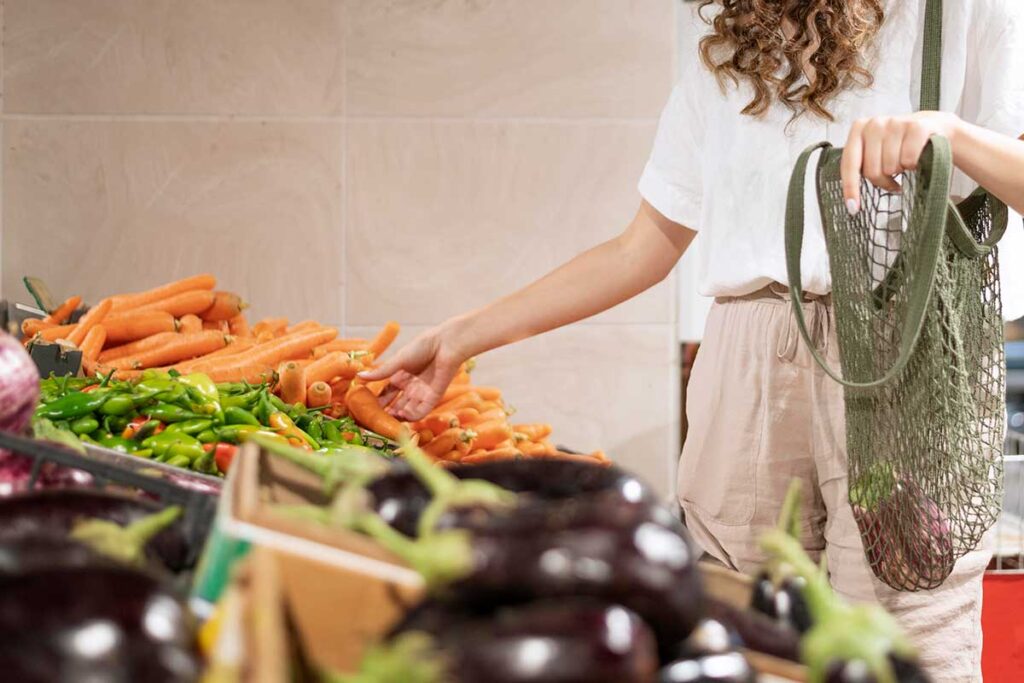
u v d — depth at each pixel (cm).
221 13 296
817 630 51
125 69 296
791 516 66
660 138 182
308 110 298
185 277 299
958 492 135
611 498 51
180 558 64
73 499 63
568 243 304
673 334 303
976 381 138
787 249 133
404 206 301
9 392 80
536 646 41
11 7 293
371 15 297
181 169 298
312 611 50
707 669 49
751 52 162
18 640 42
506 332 190
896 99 157
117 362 221
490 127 301
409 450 57
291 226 300
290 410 180
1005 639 207
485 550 46
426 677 41
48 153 296
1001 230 135
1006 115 148
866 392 137
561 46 300
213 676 44
